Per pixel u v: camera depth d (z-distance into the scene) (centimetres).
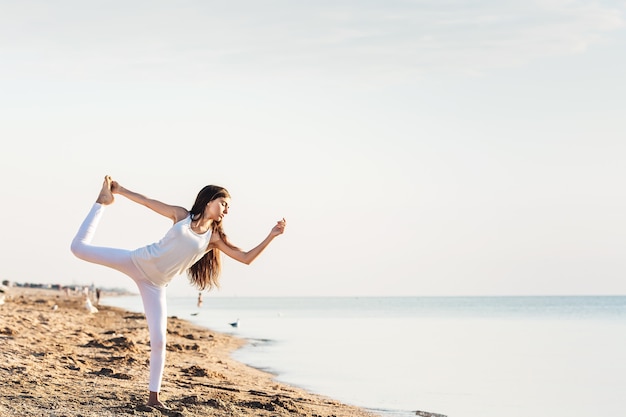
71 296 9700
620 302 18488
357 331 3778
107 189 793
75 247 772
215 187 780
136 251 772
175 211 781
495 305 14675
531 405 1343
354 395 1366
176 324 3650
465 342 2970
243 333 3331
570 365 2048
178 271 787
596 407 1335
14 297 5909
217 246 797
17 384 944
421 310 10119
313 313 7831
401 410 1215
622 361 2170
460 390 1505
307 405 1148
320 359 2062
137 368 1273
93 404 845
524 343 2955
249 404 1006
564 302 18888
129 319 3531
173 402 910
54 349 1440
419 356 2258
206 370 1412
